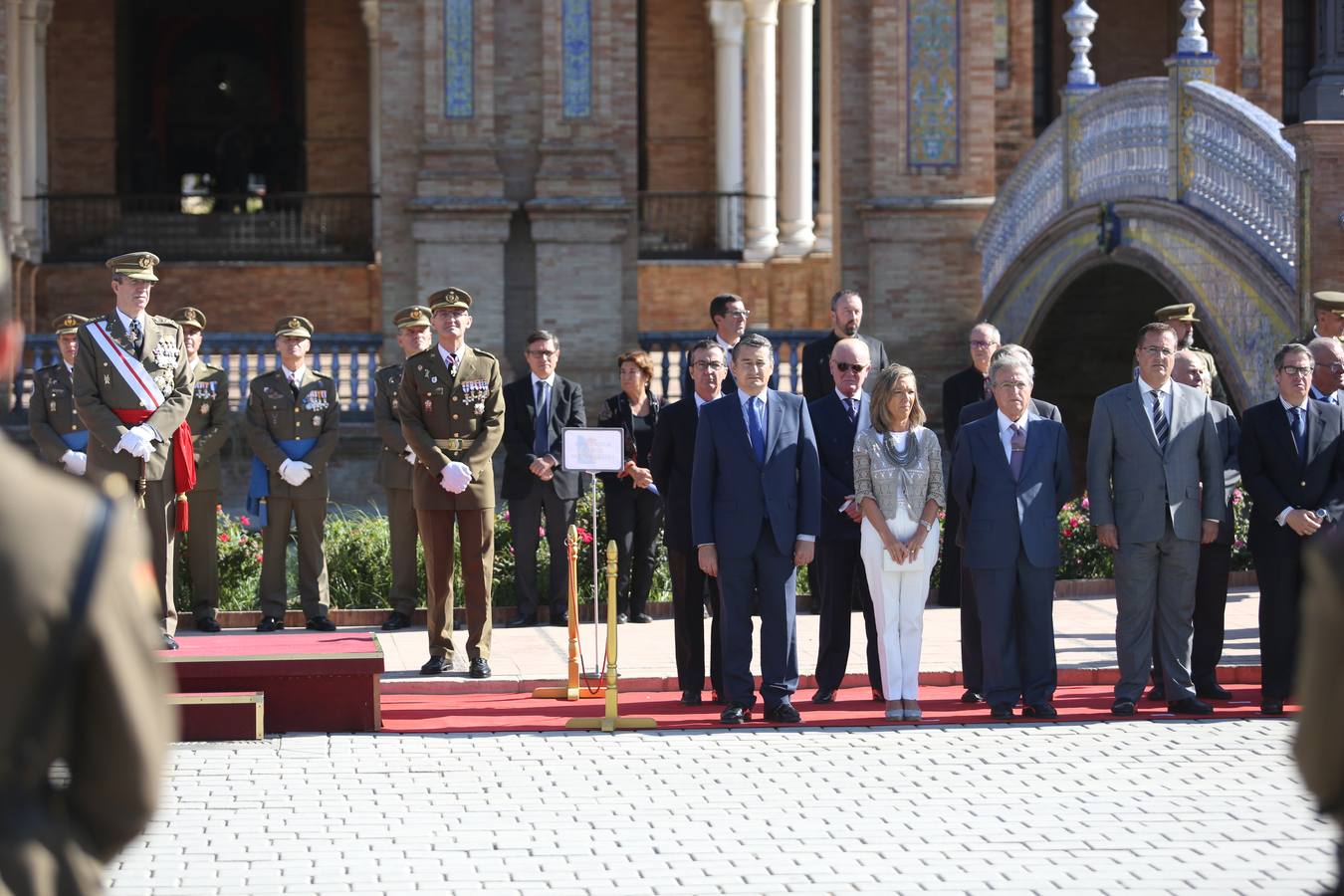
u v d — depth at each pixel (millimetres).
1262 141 16484
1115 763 9250
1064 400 24125
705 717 10695
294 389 14211
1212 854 7406
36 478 2869
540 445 14484
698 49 37531
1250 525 10750
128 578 2891
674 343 25406
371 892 6875
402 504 14422
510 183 25047
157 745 2926
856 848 7520
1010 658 10523
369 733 10188
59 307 32250
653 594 15688
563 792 8625
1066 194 21125
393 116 24797
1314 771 3318
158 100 40406
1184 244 18031
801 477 10477
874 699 11273
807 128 32688
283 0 40312
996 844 7586
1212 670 11070
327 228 36094
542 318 24922
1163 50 32156
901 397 10469
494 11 24812
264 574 14266
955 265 25016
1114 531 10586
